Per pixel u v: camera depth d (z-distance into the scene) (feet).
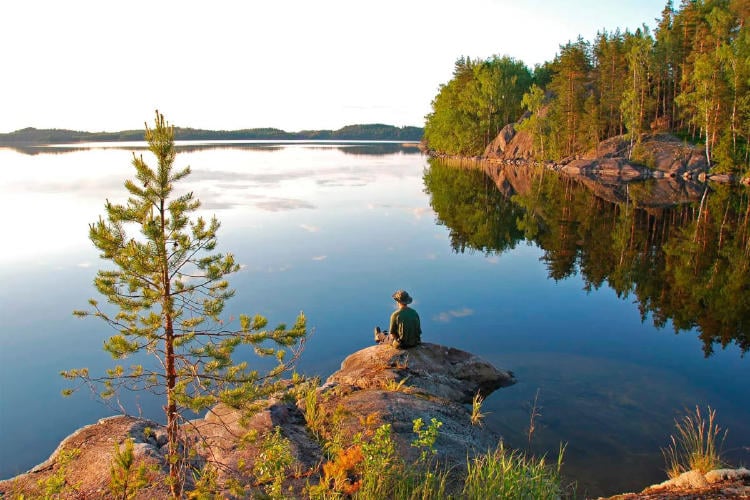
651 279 62.90
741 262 68.80
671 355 39.93
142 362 37.86
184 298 18.80
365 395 28.60
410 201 128.67
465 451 23.84
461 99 309.01
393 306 50.70
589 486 23.03
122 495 16.88
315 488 17.24
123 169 198.59
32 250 70.44
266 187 151.23
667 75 211.41
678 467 23.30
